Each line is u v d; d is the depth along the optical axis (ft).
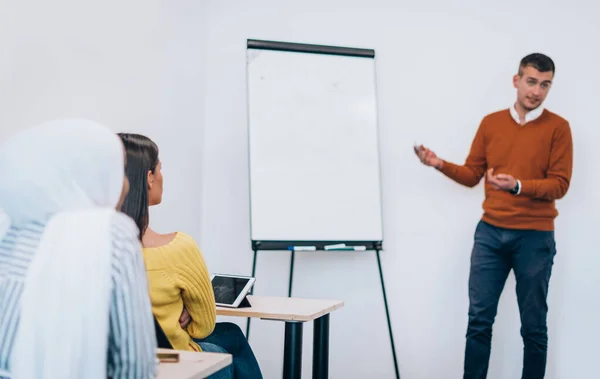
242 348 6.46
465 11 12.01
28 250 3.33
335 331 11.87
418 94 12.05
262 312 6.55
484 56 11.92
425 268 11.87
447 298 11.82
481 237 10.19
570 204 11.49
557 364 11.39
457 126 11.93
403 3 12.12
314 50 11.66
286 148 11.37
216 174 12.12
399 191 11.98
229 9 12.24
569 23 11.69
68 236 3.22
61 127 3.35
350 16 12.16
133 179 5.16
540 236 9.83
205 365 4.01
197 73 11.90
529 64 9.83
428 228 11.91
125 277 3.25
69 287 3.16
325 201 11.35
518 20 11.85
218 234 12.07
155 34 10.30
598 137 11.50
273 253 11.97
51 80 7.54
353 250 11.32
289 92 11.50
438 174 11.94
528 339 9.85
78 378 3.12
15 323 3.24
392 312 11.87
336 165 11.47
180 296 5.59
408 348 11.82
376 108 11.71
